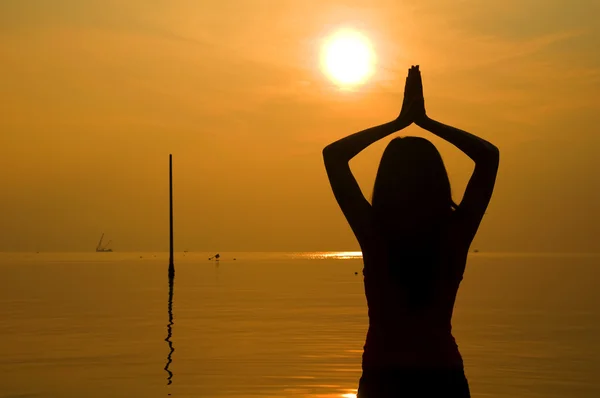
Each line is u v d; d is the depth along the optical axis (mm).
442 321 3238
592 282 45344
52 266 89875
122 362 12930
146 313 23016
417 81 3436
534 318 20938
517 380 11023
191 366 12445
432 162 3227
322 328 18484
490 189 3295
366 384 3258
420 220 3180
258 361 12992
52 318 21250
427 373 3172
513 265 97062
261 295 33031
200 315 22281
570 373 11633
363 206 3314
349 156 3416
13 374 11711
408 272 3189
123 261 127438
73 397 9875
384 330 3250
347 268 84062
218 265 99250
